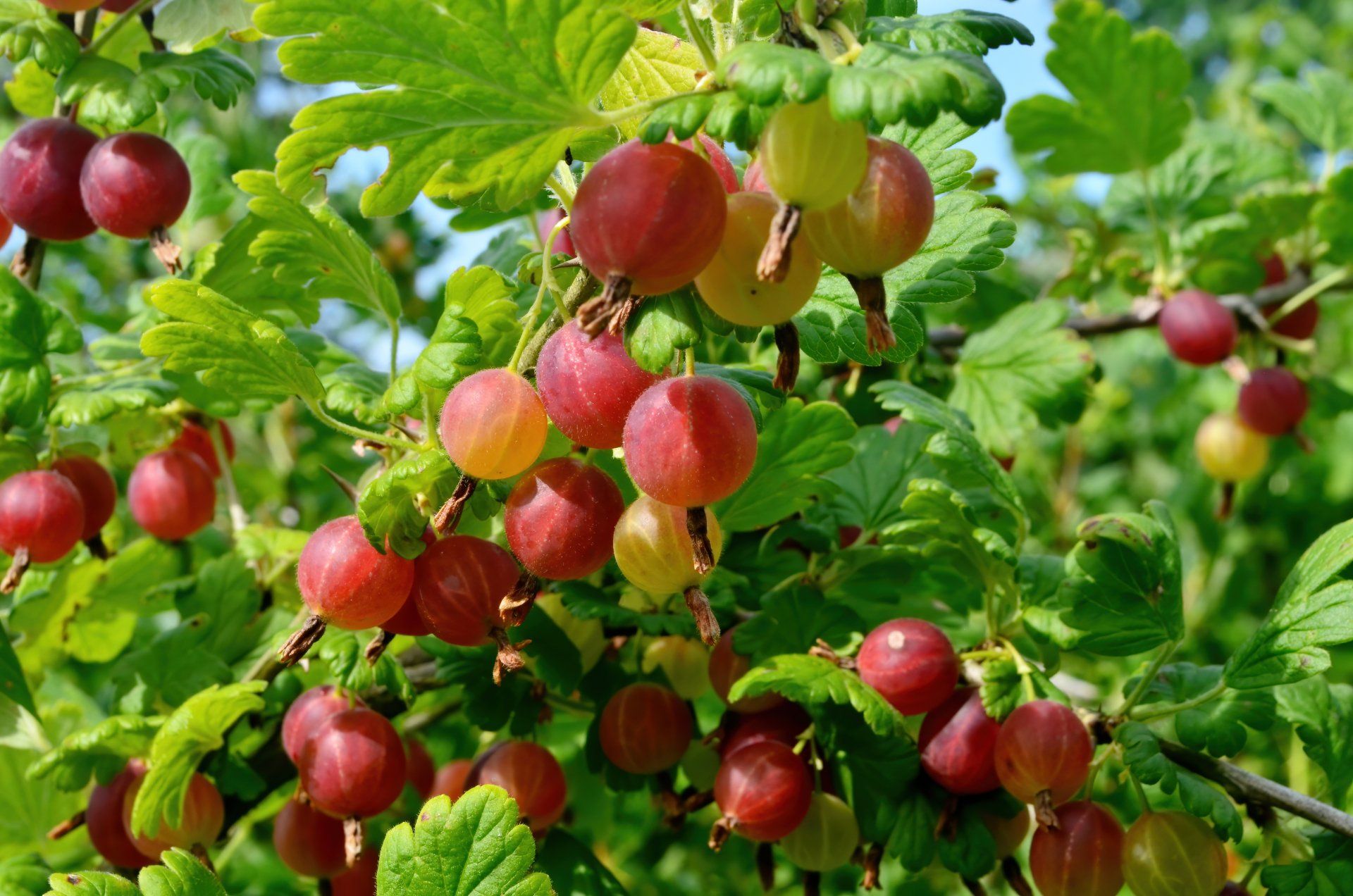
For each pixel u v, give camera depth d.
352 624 0.45
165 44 0.55
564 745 0.58
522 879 0.45
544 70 0.42
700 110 0.42
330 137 0.42
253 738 0.54
